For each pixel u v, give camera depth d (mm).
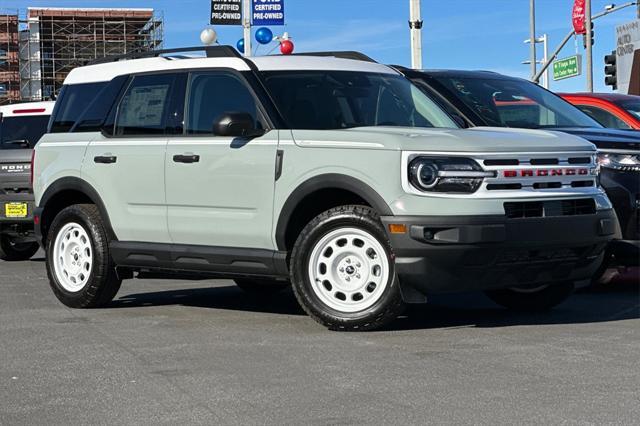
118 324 6926
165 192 7137
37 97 69125
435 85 8977
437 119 7242
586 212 6426
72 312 7570
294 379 5047
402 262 5965
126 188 7395
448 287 6008
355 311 6258
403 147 6047
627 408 4348
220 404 4594
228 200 6777
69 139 7930
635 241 7844
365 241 6211
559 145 6418
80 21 70438
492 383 4855
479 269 5996
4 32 69938
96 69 8047
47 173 8008
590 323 6684
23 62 69375
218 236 6859
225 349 5883
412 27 19719
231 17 24484
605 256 7930
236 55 7172
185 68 7328
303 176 6383
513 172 6109
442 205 5910
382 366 5293
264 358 5582
